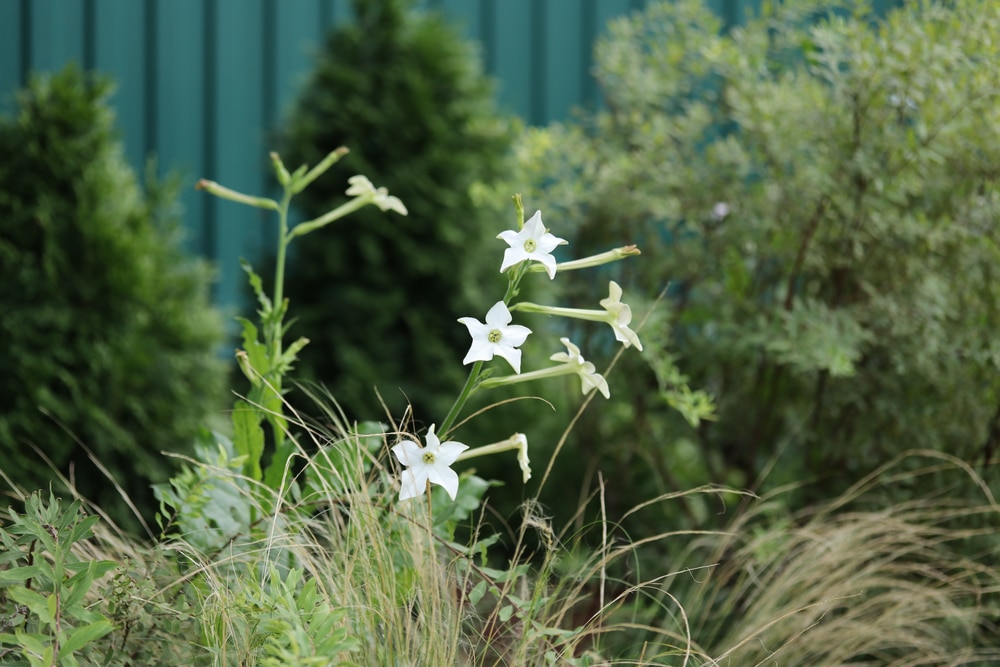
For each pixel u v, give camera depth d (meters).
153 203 4.28
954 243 3.50
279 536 2.24
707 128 4.20
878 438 3.70
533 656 2.24
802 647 2.88
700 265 3.92
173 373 4.01
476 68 5.41
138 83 6.67
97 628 1.75
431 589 2.24
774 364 3.78
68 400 3.79
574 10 6.58
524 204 4.22
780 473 3.93
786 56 4.04
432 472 2.01
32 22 6.64
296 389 4.88
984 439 3.61
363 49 5.27
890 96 3.43
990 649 3.21
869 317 3.55
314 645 1.72
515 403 4.48
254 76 6.69
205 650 2.07
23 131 4.04
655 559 3.65
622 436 4.23
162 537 2.39
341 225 5.08
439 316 5.13
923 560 3.41
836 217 3.61
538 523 2.42
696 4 4.09
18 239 3.94
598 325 4.17
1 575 1.79
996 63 3.28
